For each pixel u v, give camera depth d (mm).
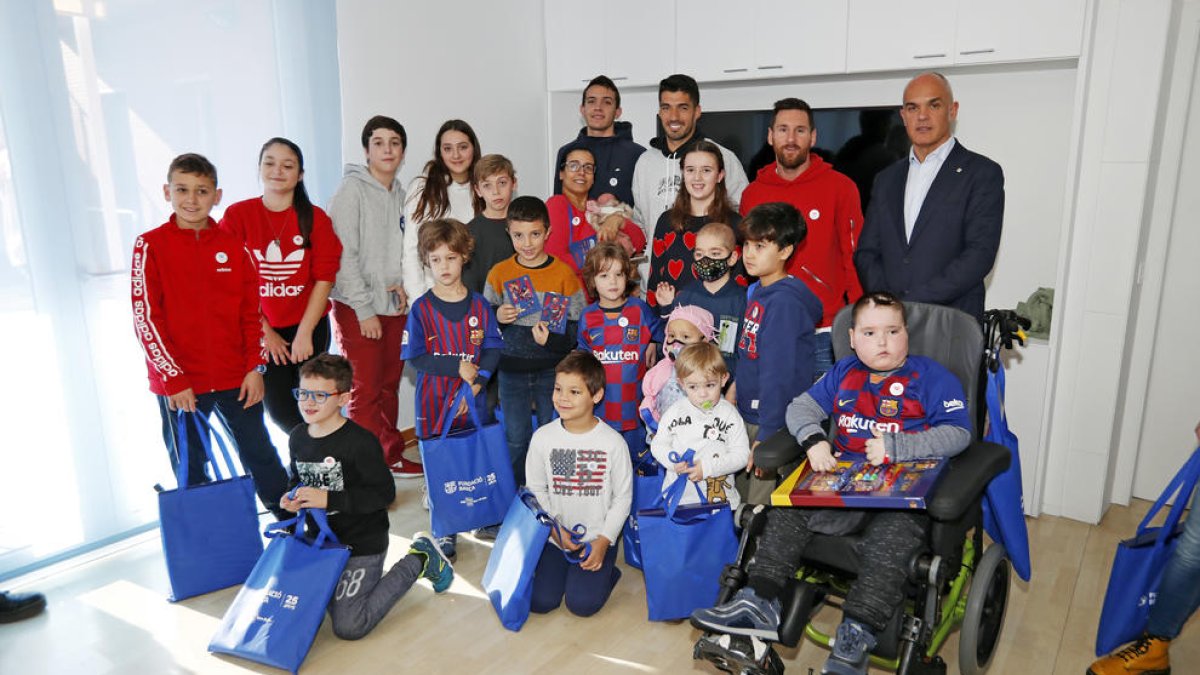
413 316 2926
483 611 2629
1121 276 3023
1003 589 2277
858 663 1798
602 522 2598
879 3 3383
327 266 3146
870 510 2020
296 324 3148
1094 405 3160
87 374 2887
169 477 3178
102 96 2830
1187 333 3275
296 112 3402
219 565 2709
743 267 2893
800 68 3646
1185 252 3229
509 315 2998
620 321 2834
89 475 2943
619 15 4176
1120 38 2902
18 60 2617
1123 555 2117
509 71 4387
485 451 2805
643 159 3518
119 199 2908
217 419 3193
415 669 2326
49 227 2736
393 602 2520
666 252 2982
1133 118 2918
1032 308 3301
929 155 2850
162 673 2318
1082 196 3066
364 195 3299
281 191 2998
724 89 4270
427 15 3904
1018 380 3252
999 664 2340
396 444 3688
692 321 2602
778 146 3051
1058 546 3057
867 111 3635
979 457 1981
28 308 2732
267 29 3260
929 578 1851
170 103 3008
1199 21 2977
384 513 2553
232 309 2783
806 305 2412
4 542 2773
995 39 3139
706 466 2428
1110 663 2244
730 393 2691
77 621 2570
